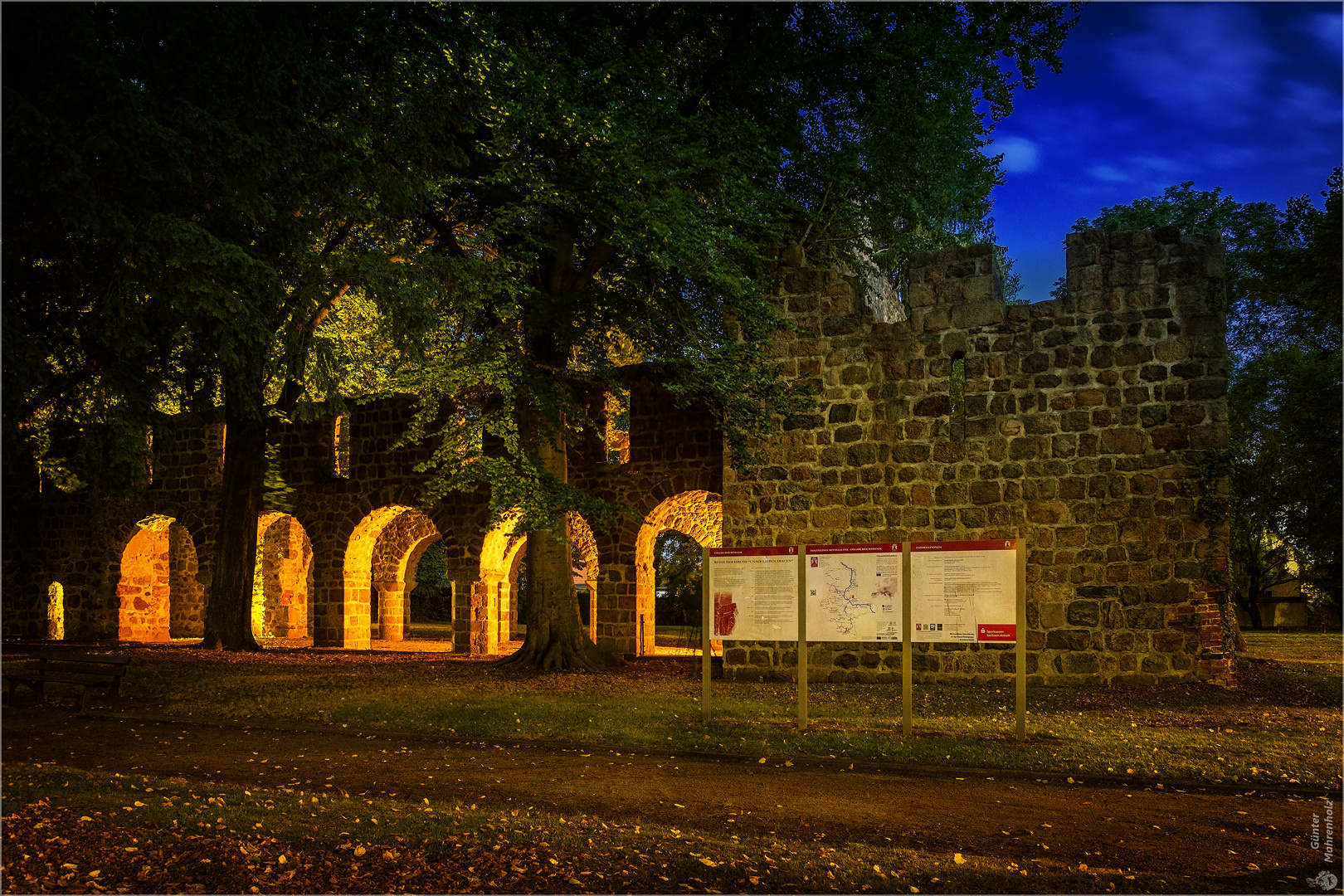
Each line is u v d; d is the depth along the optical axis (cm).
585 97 1413
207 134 742
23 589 2792
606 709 1195
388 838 580
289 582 3073
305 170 846
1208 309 1365
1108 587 1377
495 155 1453
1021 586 977
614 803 730
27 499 2788
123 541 2717
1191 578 1342
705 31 1689
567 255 1711
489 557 2327
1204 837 639
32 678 1326
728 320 1658
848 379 1552
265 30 807
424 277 947
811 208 1841
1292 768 821
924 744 943
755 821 675
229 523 2233
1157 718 1084
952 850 608
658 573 3491
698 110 1650
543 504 1511
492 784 801
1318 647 2072
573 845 577
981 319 1482
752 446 1594
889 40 1569
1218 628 1328
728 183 1494
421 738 1045
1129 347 1397
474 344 1611
